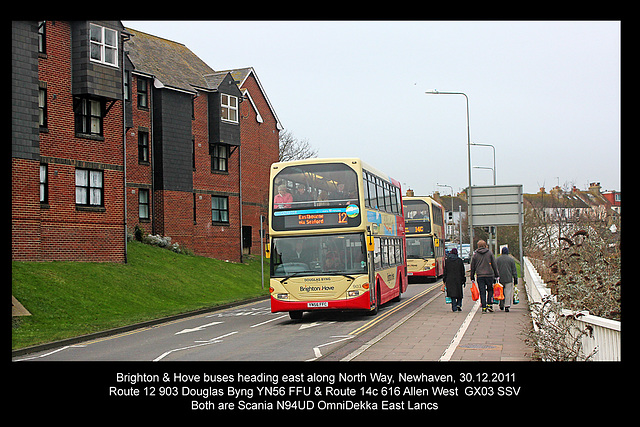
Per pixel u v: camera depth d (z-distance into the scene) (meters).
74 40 28.78
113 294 25.44
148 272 30.75
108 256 30.16
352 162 20.14
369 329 17.45
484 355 12.10
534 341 11.09
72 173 28.53
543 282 16.31
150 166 38.81
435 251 38.66
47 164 27.48
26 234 25.34
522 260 31.00
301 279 19.77
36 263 25.28
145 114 38.81
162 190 38.91
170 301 27.62
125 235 31.06
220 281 34.69
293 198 20.23
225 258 44.62
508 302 20.64
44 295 22.33
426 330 16.31
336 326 18.64
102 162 30.08
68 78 28.56
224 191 44.97
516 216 31.19
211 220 43.69
